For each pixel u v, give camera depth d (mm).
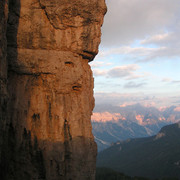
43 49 23391
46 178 22000
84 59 26094
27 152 22188
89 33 24547
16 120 22188
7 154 21750
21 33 22844
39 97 22922
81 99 24312
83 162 23188
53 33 23547
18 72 22625
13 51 22531
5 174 21641
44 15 23609
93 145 24250
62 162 22438
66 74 23484
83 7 23812
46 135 22516
